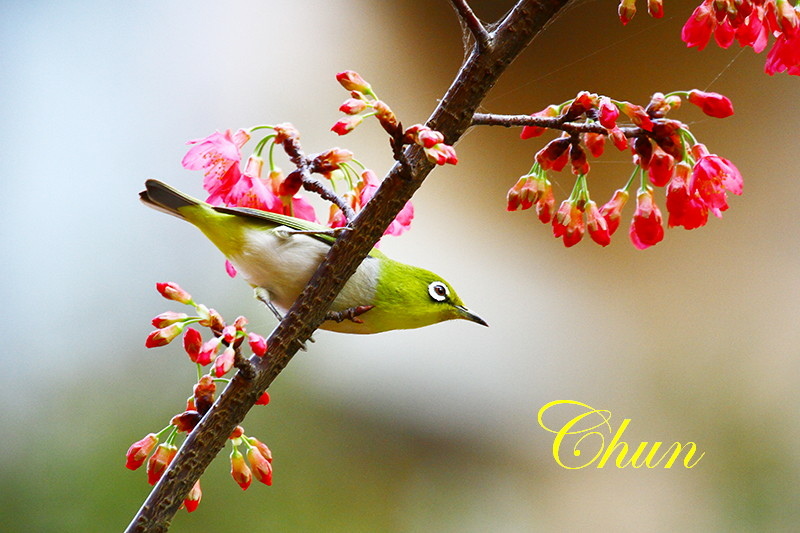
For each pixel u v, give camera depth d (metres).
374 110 2.73
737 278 3.73
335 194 2.76
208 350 2.72
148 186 2.79
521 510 3.20
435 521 3.12
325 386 3.37
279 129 2.78
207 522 3.00
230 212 2.79
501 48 2.73
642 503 3.15
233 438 2.74
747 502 3.05
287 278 2.79
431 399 3.47
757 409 3.33
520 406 3.50
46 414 3.04
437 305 2.81
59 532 2.99
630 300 3.80
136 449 2.73
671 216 2.75
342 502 3.08
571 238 2.75
